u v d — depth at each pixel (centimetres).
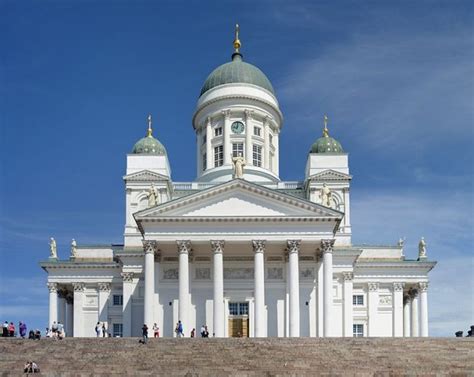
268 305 8200
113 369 4578
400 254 10319
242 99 10625
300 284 8344
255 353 5194
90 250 10219
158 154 10169
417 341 5681
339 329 9219
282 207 7944
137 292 9369
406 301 10406
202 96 11019
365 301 10094
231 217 7838
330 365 4728
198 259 8331
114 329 9781
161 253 8275
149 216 7856
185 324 7662
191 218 7856
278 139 11212
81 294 9912
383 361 4872
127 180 9931
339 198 9962
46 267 9906
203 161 10906
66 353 5166
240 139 10544
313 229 7875
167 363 4784
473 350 5278
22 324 6750
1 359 4909
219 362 4834
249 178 10194
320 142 10400
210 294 8250
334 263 9400
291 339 5822
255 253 7819
